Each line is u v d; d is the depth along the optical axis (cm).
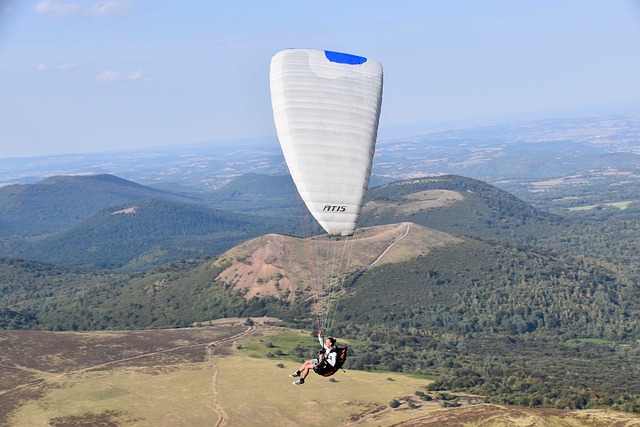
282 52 2928
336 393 9756
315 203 2678
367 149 2739
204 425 8450
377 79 2906
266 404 9206
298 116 2714
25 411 8925
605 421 7381
